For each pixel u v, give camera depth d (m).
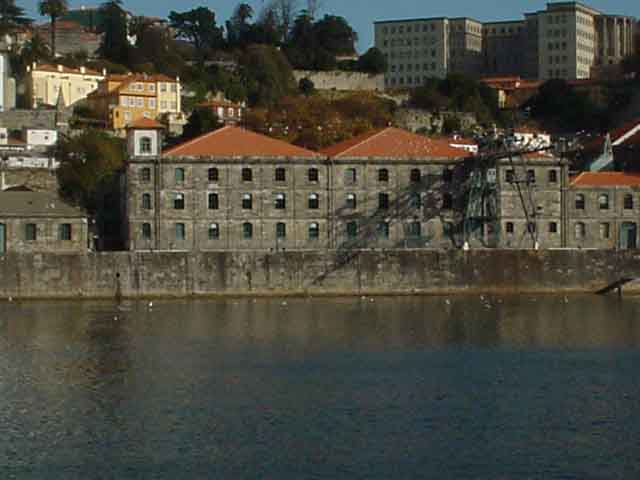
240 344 138.12
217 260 186.12
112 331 148.38
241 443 93.00
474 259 192.12
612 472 86.44
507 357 129.62
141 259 184.25
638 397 108.50
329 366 123.56
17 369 121.38
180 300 183.62
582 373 120.00
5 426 97.44
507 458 89.38
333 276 188.75
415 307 174.62
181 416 101.06
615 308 174.00
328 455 90.12
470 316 164.00
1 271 181.00
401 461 88.75
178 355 130.25
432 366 123.88
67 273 182.38
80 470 86.69
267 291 187.62
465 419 100.19
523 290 193.38
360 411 102.88
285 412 102.56
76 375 118.25
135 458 89.31
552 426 98.00
